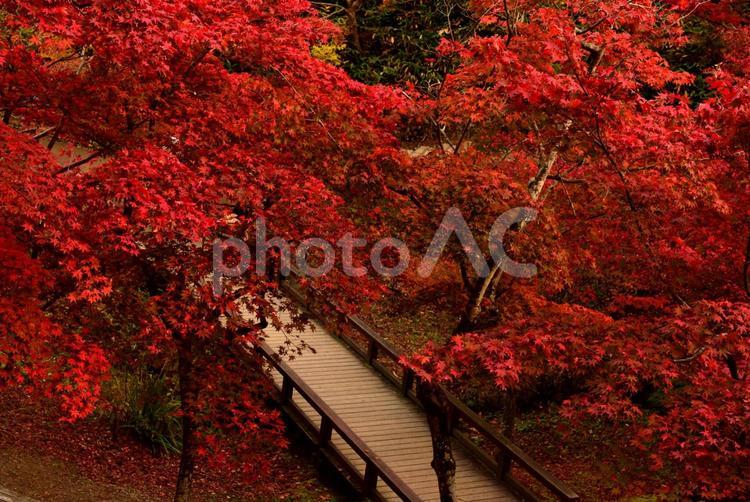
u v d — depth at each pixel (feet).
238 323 28.45
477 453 35.91
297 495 34.73
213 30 25.49
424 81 62.34
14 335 22.09
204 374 28.58
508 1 31.35
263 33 26.71
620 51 29.58
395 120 30.81
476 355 25.22
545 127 27.27
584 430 41.96
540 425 43.75
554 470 39.70
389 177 28.02
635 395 43.21
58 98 24.23
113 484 31.94
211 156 26.81
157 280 27.43
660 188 26.27
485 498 32.83
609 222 28.50
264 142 28.43
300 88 28.35
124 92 24.21
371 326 52.60
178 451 37.27
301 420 38.40
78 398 22.62
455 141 34.32
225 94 27.58
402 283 34.53
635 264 29.55
